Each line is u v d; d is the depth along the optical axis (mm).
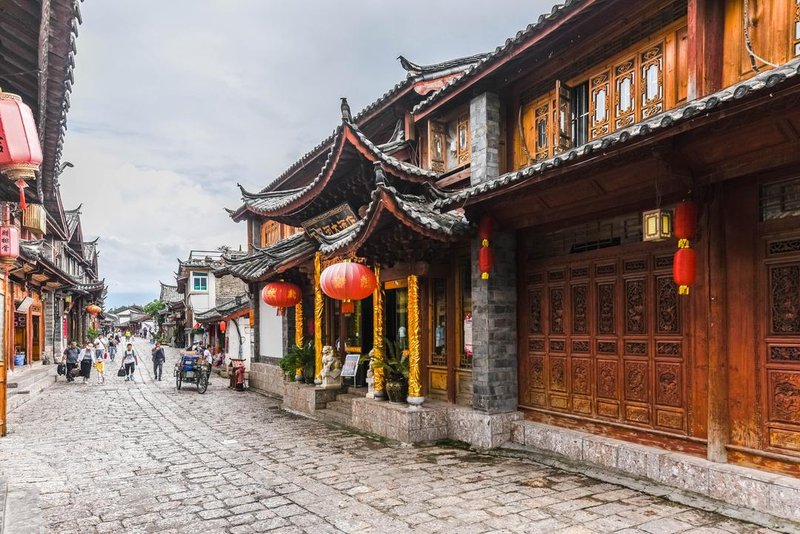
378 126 13000
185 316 44625
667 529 5312
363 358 11766
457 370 10242
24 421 12586
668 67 7008
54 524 5695
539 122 9016
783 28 5895
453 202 8375
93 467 8078
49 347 28391
